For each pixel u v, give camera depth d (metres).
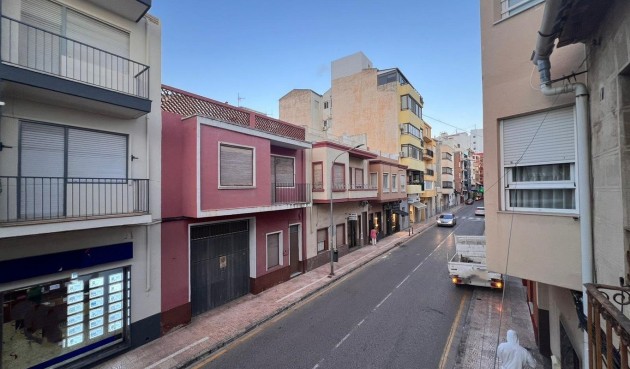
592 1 2.93
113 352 7.34
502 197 4.97
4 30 5.72
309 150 15.22
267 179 11.27
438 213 45.09
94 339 7.21
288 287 12.60
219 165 9.48
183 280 9.08
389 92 29.38
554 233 4.31
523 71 4.62
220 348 8.00
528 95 4.54
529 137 4.62
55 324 6.64
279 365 7.25
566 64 4.12
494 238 4.99
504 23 4.89
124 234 7.61
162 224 8.53
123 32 7.61
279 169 13.21
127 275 7.73
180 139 9.07
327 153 15.27
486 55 5.13
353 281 13.76
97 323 7.26
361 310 10.38
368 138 30.16
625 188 2.87
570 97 4.09
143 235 8.02
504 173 4.95
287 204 12.30
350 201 18.27
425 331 8.81
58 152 6.47
